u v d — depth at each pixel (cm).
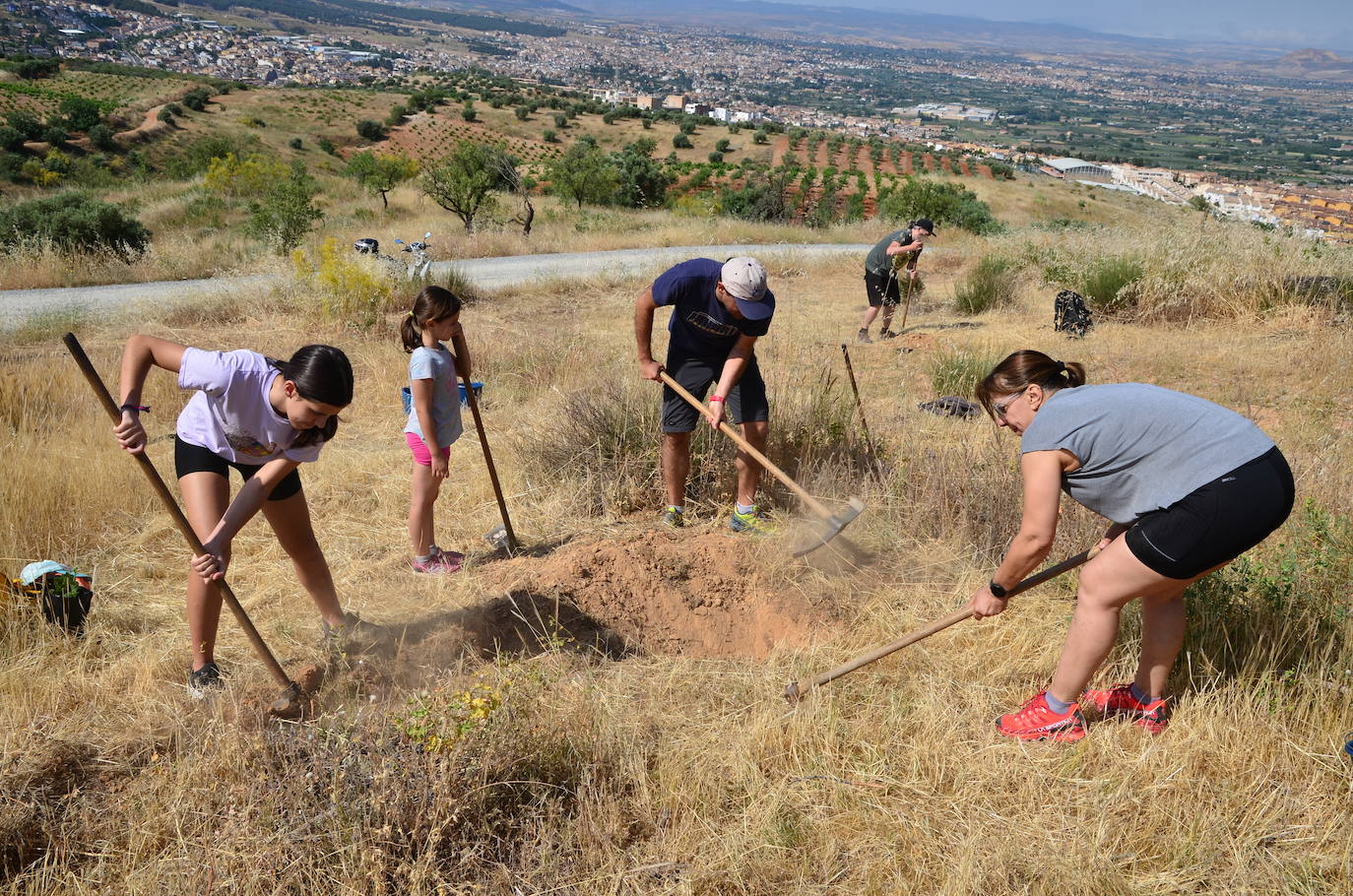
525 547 477
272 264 1464
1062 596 392
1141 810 272
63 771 294
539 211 3166
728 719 323
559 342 972
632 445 551
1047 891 245
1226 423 271
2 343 1020
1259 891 241
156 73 10150
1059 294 981
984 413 684
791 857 260
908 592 414
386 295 1186
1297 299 955
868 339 1007
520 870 254
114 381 790
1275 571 385
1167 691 327
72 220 1742
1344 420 623
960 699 333
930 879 250
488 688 298
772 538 460
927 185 2838
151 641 374
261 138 6619
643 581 418
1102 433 275
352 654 364
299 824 253
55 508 484
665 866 254
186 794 276
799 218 4147
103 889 247
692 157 8919
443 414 429
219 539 299
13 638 358
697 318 445
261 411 307
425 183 2505
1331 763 280
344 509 532
